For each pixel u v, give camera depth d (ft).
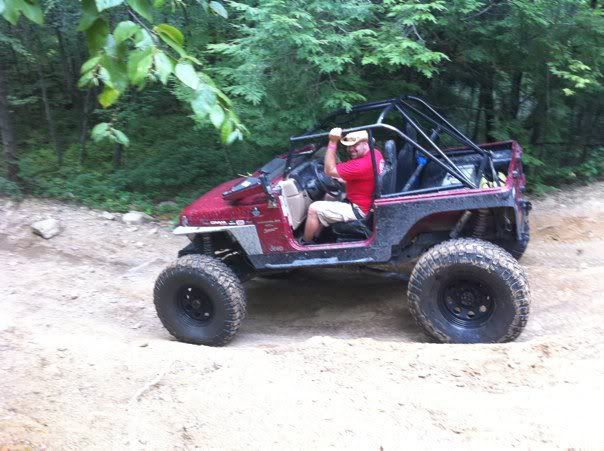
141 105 32.07
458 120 28.99
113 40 6.20
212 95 6.19
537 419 10.58
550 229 23.67
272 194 15.71
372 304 19.15
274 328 18.37
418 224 16.08
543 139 28.86
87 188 30.04
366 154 16.07
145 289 21.34
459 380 12.29
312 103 23.22
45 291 20.72
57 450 10.57
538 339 13.99
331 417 11.21
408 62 21.06
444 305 14.98
